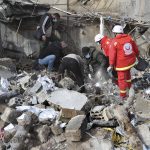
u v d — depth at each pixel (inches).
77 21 393.1
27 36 389.4
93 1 398.3
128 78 290.2
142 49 387.9
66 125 237.0
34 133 234.8
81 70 308.7
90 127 240.8
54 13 378.9
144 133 232.4
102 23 376.2
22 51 391.5
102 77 317.4
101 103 277.3
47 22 361.4
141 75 332.2
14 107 261.1
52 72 342.6
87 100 266.2
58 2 394.3
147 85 315.6
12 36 388.5
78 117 235.6
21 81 306.3
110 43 293.3
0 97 269.4
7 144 224.7
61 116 242.7
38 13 370.0
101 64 317.4
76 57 304.8
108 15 394.0
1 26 385.4
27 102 271.3
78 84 303.9
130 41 288.7
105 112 248.5
